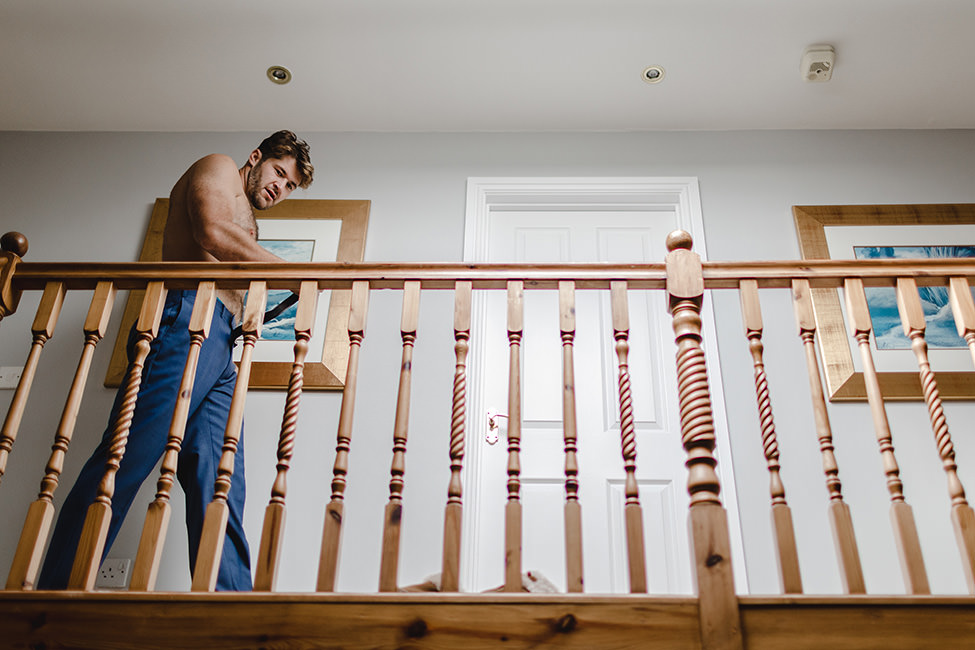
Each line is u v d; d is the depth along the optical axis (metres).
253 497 2.79
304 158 3.49
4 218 3.41
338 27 3.22
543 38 3.25
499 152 3.59
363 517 2.75
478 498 2.82
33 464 2.85
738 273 1.93
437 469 2.84
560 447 2.95
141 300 3.13
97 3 3.12
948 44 3.21
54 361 3.04
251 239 2.84
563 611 1.52
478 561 2.74
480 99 3.53
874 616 1.50
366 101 3.54
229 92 3.50
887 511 2.73
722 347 3.04
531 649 1.48
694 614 1.51
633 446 1.71
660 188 3.45
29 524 1.67
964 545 1.60
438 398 2.97
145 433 2.13
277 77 3.44
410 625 1.51
